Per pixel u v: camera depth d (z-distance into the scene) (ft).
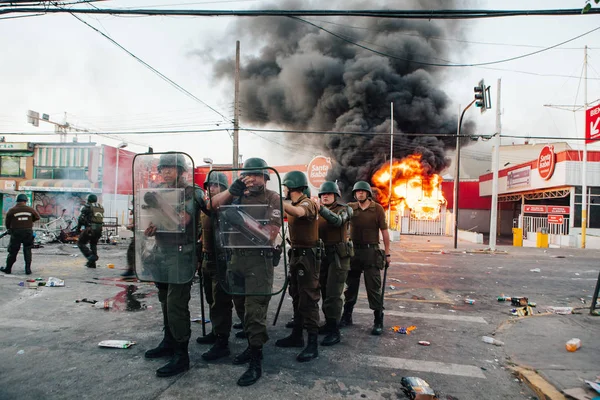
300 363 11.45
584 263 38.63
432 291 23.13
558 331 14.87
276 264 10.67
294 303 12.96
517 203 99.55
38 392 9.37
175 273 10.54
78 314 16.20
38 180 70.85
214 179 11.59
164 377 10.26
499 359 12.21
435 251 50.47
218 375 10.46
